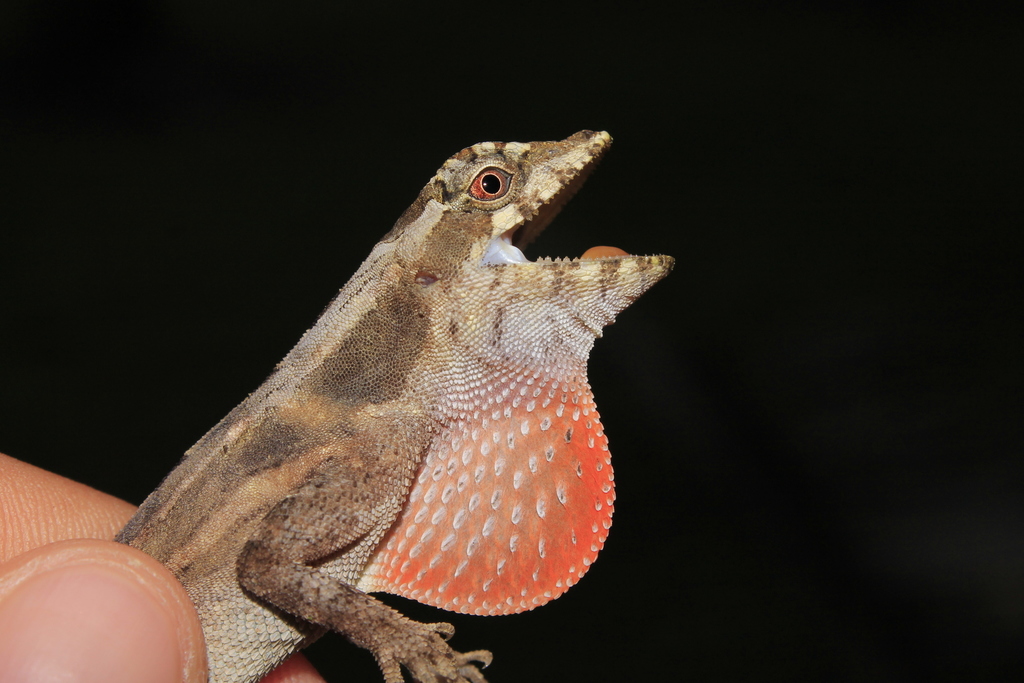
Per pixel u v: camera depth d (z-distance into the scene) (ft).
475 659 0.81
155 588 0.82
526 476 0.84
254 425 0.84
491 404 0.84
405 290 0.85
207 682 0.83
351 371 0.84
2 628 0.82
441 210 0.85
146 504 0.85
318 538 0.82
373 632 0.81
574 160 0.85
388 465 0.83
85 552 0.83
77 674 0.82
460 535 0.84
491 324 0.84
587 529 0.84
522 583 0.84
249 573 0.81
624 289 0.85
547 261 0.85
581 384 0.85
